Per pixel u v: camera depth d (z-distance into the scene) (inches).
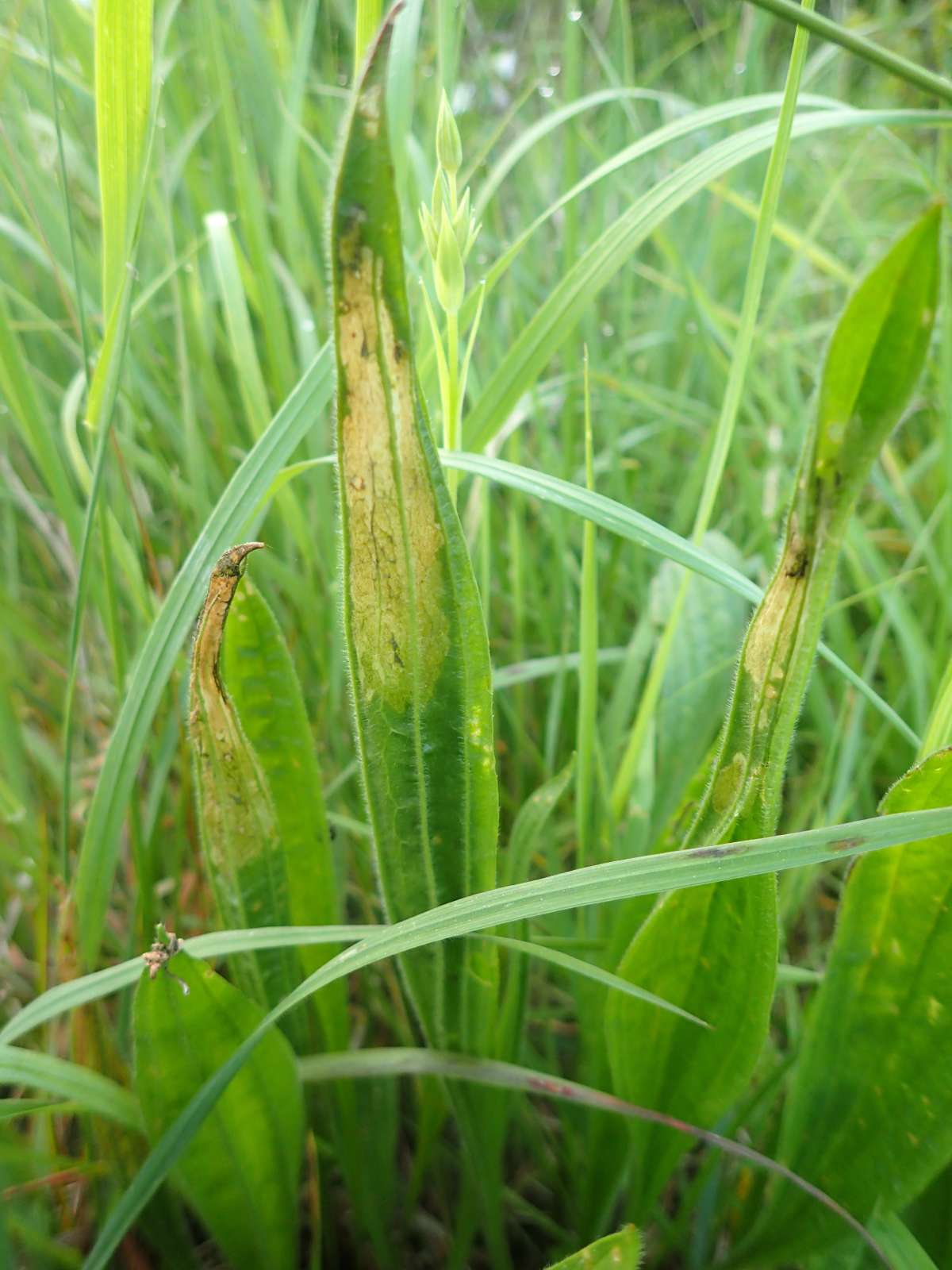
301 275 12.6
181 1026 6.2
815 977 7.8
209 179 14.3
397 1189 9.7
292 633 11.6
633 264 16.2
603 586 13.5
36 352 13.2
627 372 16.0
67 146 12.6
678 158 21.3
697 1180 8.0
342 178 4.5
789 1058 7.6
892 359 4.4
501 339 15.8
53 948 9.6
